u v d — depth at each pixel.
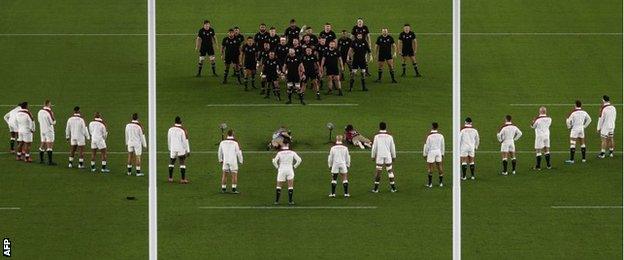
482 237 182.12
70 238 181.62
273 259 176.62
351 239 181.88
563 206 191.12
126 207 190.50
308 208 190.62
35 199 192.62
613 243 180.88
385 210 190.00
